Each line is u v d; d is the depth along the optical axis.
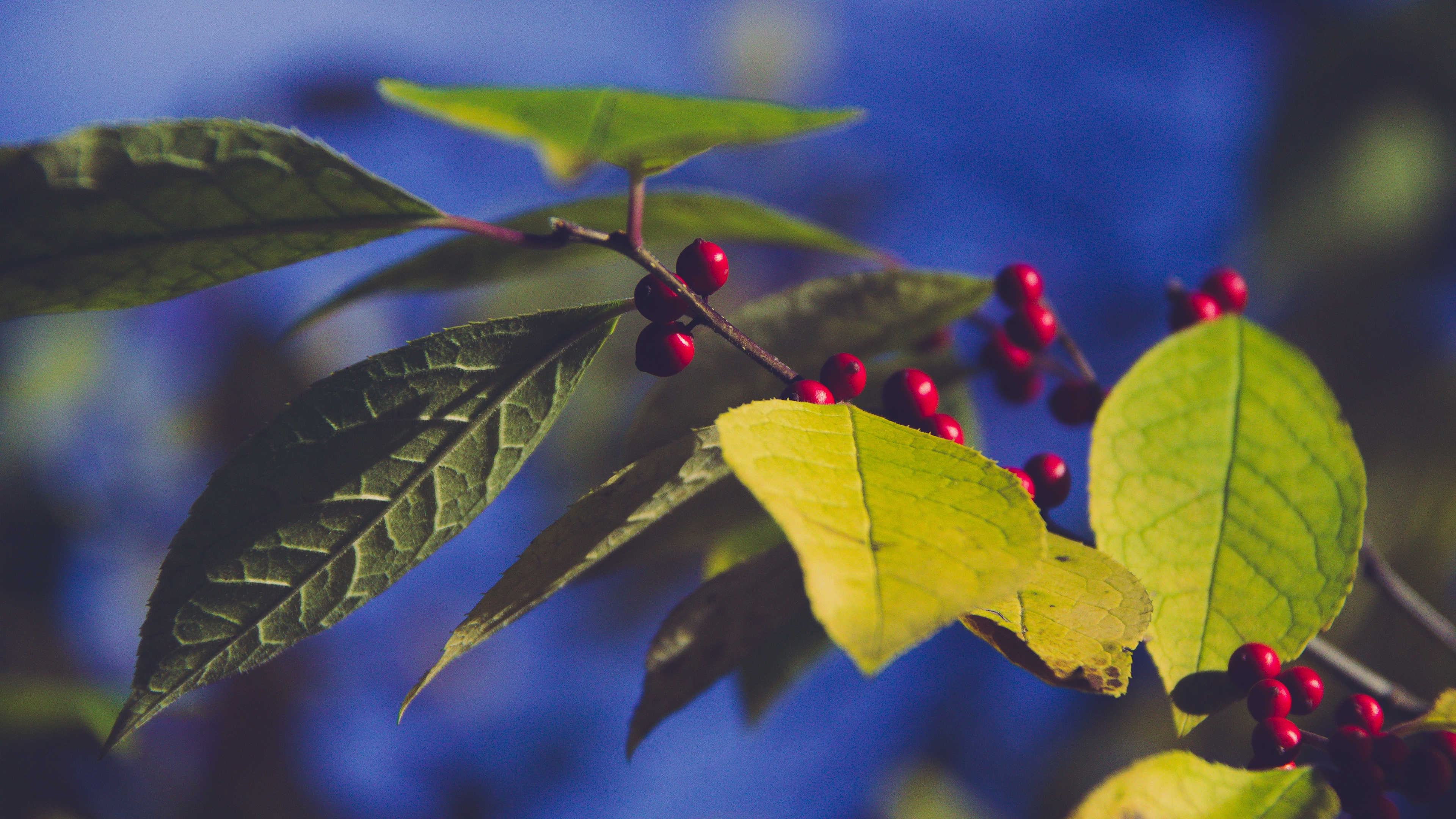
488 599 0.65
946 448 0.64
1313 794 0.65
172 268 0.65
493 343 0.66
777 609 0.70
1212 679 0.66
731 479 0.71
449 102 0.62
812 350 0.72
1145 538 0.67
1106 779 0.65
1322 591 0.67
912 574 0.62
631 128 0.62
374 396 0.66
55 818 0.91
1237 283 0.73
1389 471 1.12
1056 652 0.65
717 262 0.67
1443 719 0.67
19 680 0.85
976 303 0.72
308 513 0.66
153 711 0.65
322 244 0.65
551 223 0.67
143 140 0.64
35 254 0.64
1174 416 0.68
